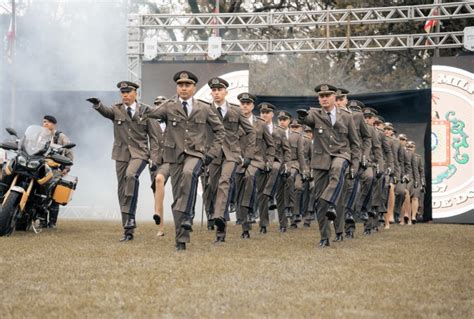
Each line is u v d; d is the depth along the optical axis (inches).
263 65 1347.2
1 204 553.3
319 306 272.8
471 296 300.2
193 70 853.2
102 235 562.3
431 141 863.1
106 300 280.5
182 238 449.1
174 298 285.9
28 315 252.5
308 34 1216.8
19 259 397.7
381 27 1136.2
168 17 855.7
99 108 523.5
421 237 615.2
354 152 510.6
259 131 611.2
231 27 846.5
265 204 639.1
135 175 518.6
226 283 322.0
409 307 273.4
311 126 506.9
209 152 454.9
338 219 550.3
